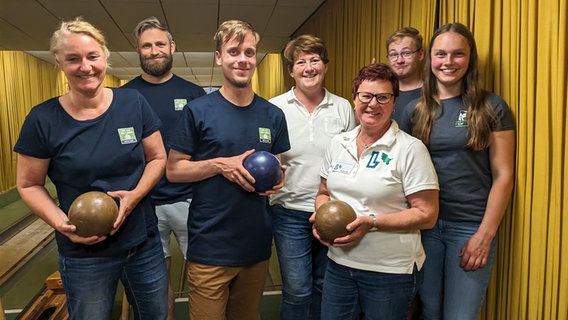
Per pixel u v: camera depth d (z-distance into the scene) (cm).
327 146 196
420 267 166
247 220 181
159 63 249
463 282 179
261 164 171
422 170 157
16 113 810
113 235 164
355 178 166
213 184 178
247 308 198
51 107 157
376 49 343
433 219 159
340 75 441
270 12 523
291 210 219
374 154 164
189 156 182
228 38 171
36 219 610
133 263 176
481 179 177
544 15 164
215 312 184
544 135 165
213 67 1095
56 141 155
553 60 161
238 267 184
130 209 163
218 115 177
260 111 187
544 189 165
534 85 170
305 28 578
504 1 186
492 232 172
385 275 161
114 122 163
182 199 251
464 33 173
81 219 151
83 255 162
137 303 185
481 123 169
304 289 220
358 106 161
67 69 150
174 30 607
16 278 393
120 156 163
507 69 185
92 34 152
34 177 161
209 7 489
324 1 481
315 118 219
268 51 816
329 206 162
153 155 180
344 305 175
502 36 189
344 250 169
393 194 160
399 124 215
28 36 616
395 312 164
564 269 158
